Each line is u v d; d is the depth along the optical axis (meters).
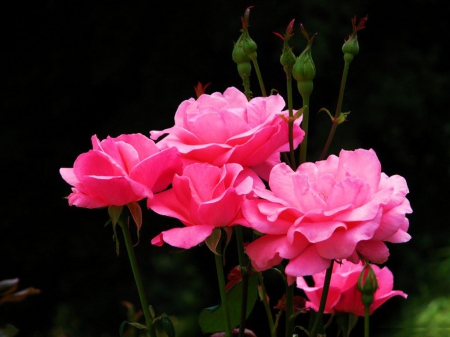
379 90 4.14
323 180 0.76
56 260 4.06
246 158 0.80
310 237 0.69
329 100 4.13
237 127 0.80
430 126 4.23
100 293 3.98
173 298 3.77
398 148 4.23
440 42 4.45
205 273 3.97
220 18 4.12
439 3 4.38
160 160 0.75
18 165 4.12
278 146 0.82
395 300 3.38
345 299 0.91
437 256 3.77
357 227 0.71
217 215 0.73
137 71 4.18
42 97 4.20
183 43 4.15
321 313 0.81
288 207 0.72
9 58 4.20
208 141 0.80
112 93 4.23
